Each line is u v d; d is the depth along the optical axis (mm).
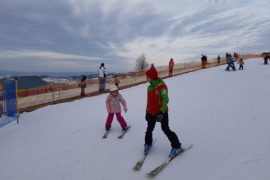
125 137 6543
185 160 4891
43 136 7340
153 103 5148
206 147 5348
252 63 34719
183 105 9664
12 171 5285
